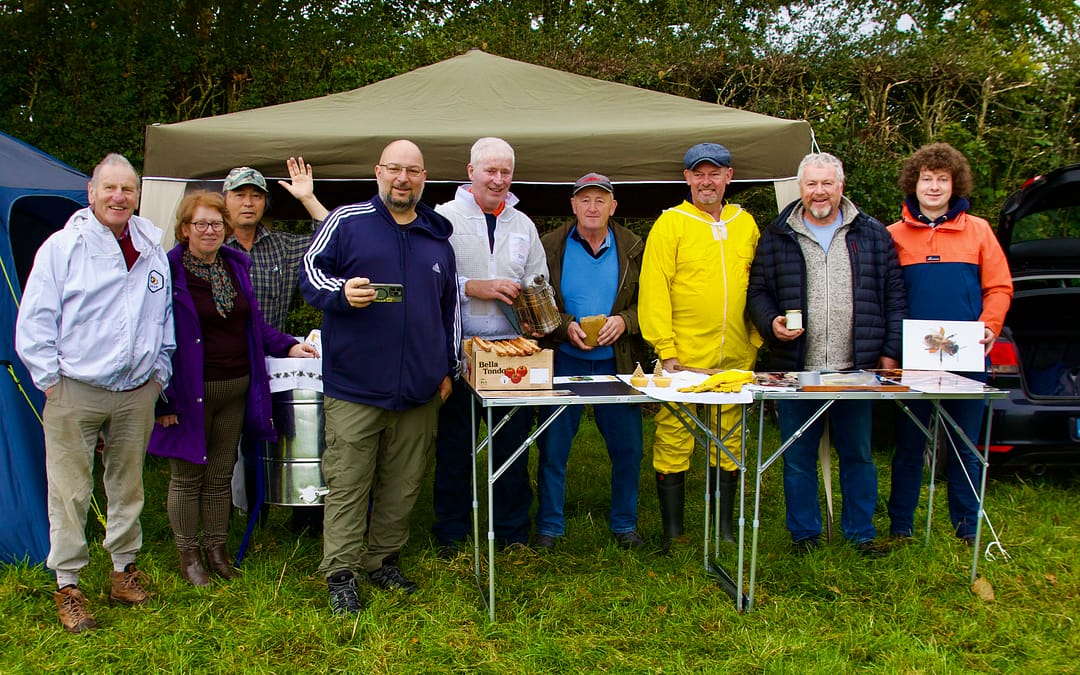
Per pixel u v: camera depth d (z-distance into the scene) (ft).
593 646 9.76
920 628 10.27
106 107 22.91
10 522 11.40
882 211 23.31
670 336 12.32
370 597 10.89
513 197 12.35
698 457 18.44
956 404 12.66
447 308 11.00
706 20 24.67
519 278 12.06
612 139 13.65
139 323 9.90
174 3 25.12
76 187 14.25
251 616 10.38
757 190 23.18
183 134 13.53
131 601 10.66
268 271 12.89
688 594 11.11
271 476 11.95
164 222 13.62
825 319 11.98
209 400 10.93
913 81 23.47
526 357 10.43
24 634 9.83
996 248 12.39
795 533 12.48
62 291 9.50
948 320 12.21
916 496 12.91
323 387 10.61
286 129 13.78
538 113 15.35
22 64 23.32
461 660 9.46
